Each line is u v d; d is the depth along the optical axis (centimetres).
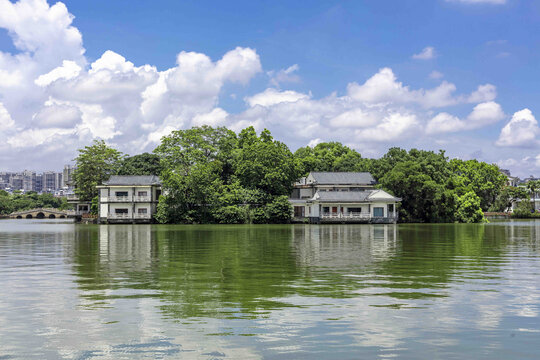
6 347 1069
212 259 2667
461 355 1019
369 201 9625
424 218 10388
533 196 16512
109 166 11438
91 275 2042
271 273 2092
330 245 3700
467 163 14525
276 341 1100
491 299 1523
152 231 6241
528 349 1054
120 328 1199
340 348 1057
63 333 1163
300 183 11550
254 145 10050
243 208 9444
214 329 1188
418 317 1300
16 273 2116
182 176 9294
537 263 2464
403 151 11206
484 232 5841
